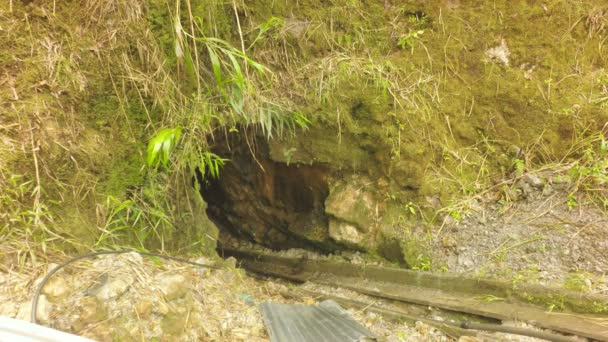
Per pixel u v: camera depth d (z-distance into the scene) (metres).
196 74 1.96
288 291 2.17
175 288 1.48
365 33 2.56
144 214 1.87
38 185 1.48
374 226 2.34
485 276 1.92
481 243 2.05
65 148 1.60
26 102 1.54
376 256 2.33
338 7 2.54
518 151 2.30
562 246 1.88
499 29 2.50
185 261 1.82
